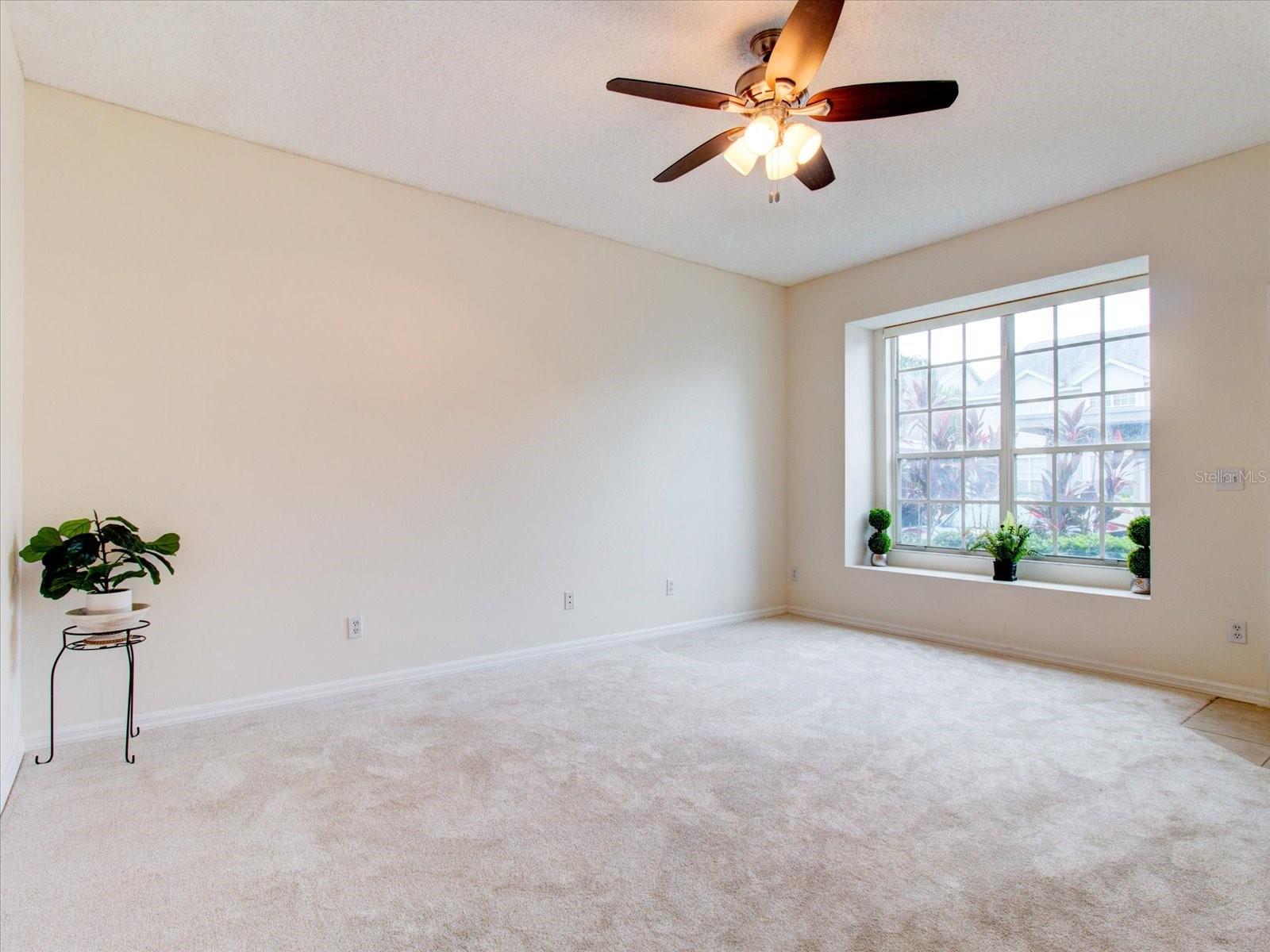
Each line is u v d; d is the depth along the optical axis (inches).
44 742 105.4
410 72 103.7
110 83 106.2
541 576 161.8
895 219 161.8
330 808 87.0
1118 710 122.9
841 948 60.6
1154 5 88.1
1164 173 137.8
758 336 209.6
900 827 81.7
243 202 123.6
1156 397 139.6
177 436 116.7
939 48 97.1
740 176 139.4
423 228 144.8
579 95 110.2
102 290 110.6
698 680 142.5
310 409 130.2
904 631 186.1
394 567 139.9
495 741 109.2
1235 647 129.4
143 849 77.3
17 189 99.0
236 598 122.1
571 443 167.5
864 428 206.1
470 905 67.2
